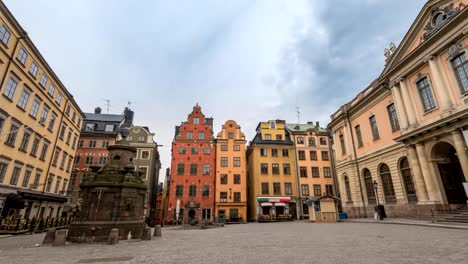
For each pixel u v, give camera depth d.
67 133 34.97
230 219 39.78
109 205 13.73
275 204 41.31
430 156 20.28
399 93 23.97
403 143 22.91
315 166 45.69
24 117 24.16
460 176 19.97
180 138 44.22
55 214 31.72
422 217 20.20
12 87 21.98
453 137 17.89
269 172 44.22
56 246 11.07
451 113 18.23
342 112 34.59
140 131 44.50
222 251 9.02
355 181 31.69
